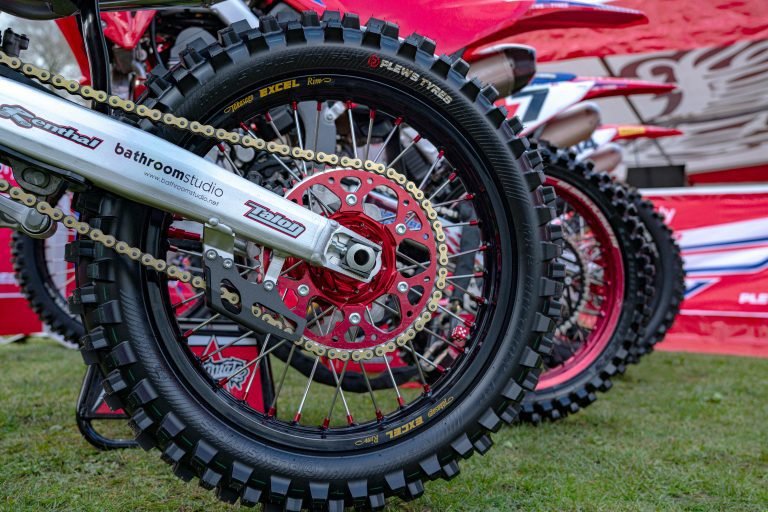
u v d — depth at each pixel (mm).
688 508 2145
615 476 2438
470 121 1811
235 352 2457
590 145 4309
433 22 2160
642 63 7609
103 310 1584
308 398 3645
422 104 1814
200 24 2512
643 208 4141
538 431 3100
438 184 2873
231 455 1645
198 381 1675
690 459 2668
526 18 2500
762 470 2537
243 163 2277
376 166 1774
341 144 2643
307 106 2162
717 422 3311
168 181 1617
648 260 3311
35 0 1709
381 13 2162
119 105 1629
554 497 2191
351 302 1793
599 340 3328
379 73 1759
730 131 7965
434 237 1812
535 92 3326
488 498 2150
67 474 2336
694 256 5781
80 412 2537
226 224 1661
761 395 4035
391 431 1767
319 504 1691
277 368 4570
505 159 1822
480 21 2170
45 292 3740
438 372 2637
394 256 1799
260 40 1687
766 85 7508
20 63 1579
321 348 1751
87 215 1656
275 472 1665
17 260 3713
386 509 2039
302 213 1704
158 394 1610
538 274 1818
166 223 1704
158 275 1676
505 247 1838
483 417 1804
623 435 3045
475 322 1897
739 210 5684
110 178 1586
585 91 3324
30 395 3570
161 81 1688
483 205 1878
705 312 5750
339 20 1767
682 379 4617
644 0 6746
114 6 1802
